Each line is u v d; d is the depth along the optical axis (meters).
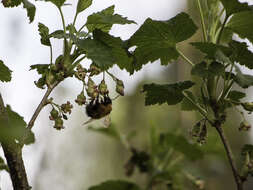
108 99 0.61
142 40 0.60
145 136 1.09
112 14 0.58
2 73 0.58
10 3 0.57
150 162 0.80
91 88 0.55
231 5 0.58
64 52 0.55
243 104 0.59
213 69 0.57
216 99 0.59
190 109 0.63
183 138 0.77
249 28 0.62
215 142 0.78
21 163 0.53
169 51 0.61
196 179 0.79
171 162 0.81
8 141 0.52
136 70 0.62
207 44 0.58
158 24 0.59
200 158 0.79
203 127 0.59
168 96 0.60
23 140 0.53
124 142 0.82
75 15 0.57
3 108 0.53
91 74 0.56
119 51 0.58
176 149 0.78
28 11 0.57
